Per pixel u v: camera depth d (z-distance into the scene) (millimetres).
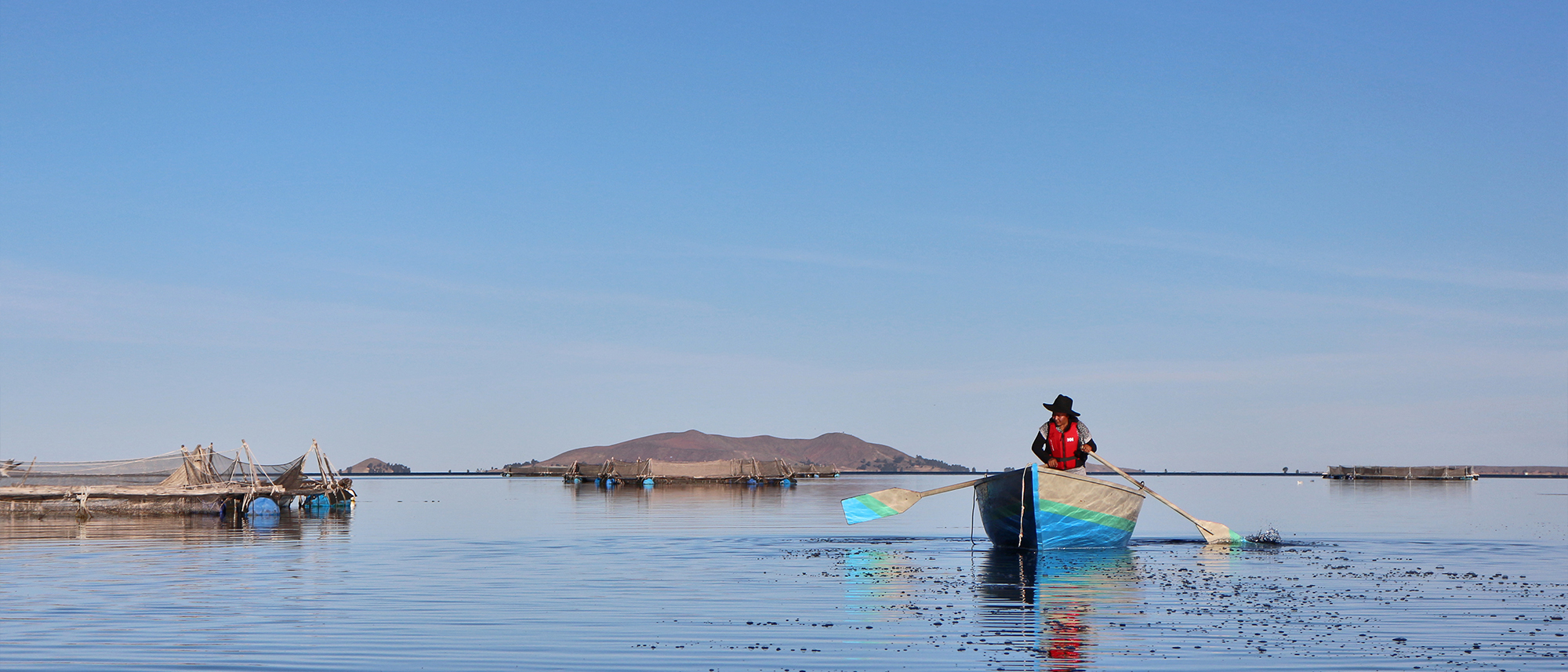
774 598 16500
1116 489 24250
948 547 25656
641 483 101188
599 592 17297
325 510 47000
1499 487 101062
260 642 12914
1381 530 31984
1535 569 20297
